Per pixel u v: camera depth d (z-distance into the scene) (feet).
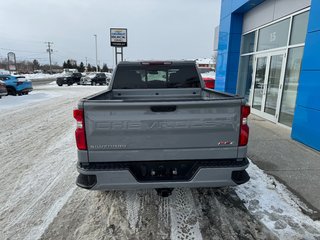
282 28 25.48
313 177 13.15
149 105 7.98
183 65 15.24
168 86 15.48
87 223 9.42
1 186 12.55
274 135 21.16
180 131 8.27
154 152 8.40
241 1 31.07
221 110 8.23
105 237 8.61
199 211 10.16
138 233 8.80
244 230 8.93
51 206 10.66
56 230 9.03
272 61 27.40
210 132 8.35
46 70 358.02
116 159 8.41
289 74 23.79
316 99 17.04
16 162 15.81
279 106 25.04
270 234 8.70
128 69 15.19
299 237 8.53
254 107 32.22
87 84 114.21
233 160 8.75
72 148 18.62
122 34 75.46
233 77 37.55
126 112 8.04
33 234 8.83
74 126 26.23
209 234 8.73
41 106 41.78
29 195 11.62
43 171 14.38
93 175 8.41
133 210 10.25
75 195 11.57
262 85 29.89
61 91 75.77
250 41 33.83
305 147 17.95
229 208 10.32
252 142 19.15
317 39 16.90
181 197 11.27
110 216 9.84
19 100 50.19
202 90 15.37
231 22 35.65
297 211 10.07
